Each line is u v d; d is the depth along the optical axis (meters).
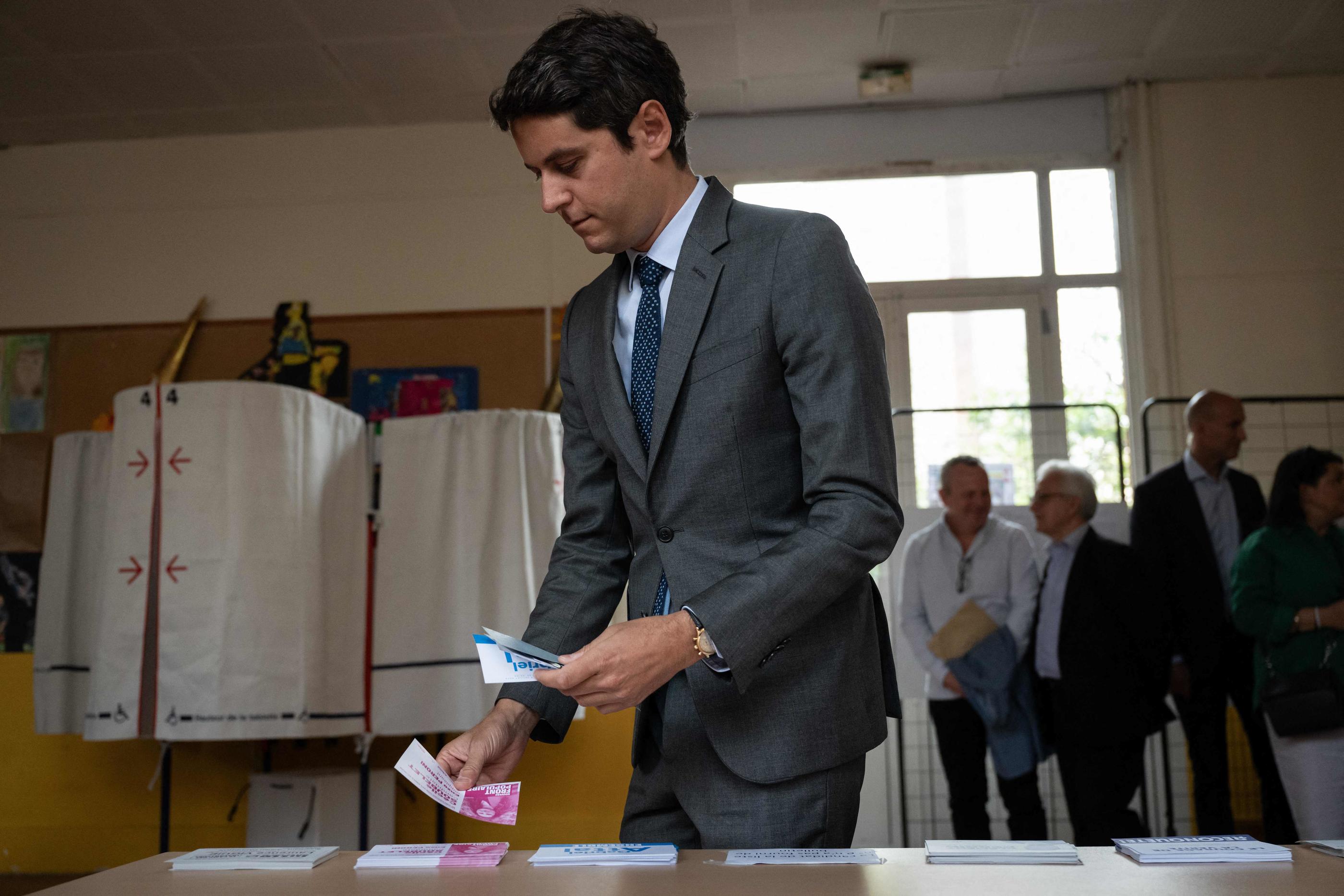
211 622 3.08
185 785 4.52
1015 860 0.95
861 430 1.17
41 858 4.52
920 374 5.16
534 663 1.02
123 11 4.37
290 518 3.21
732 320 1.24
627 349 1.37
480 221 5.26
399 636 3.52
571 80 1.19
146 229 5.36
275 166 5.37
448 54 4.73
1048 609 3.90
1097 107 5.20
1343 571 3.13
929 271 5.24
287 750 4.53
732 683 1.20
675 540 1.26
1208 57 4.90
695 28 4.52
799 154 5.28
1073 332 5.14
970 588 4.05
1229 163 5.06
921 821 4.64
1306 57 4.92
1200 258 5.01
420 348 5.16
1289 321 4.96
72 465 4.07
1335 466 3.18
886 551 1.17
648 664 1.06
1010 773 3.90
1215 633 3.87
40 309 5.33
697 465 1.24
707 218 1.30
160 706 3.05
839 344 1.19
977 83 5.07
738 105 5.23
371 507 3.58
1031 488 5.01
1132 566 3.85
